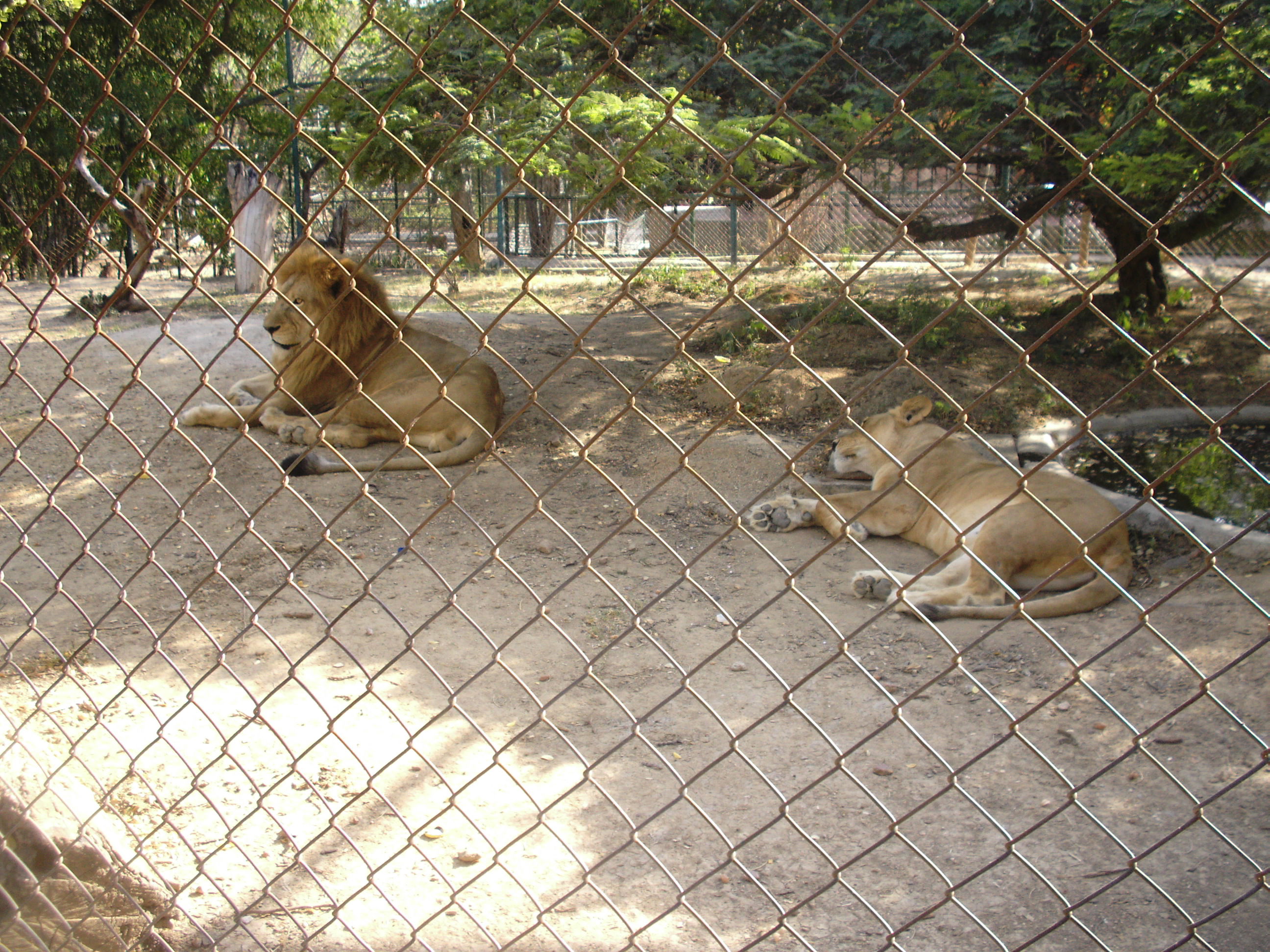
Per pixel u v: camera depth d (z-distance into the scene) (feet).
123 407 23.77
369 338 22.88
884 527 18.58
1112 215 28.30
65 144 34.76
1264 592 14.82
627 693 12.63
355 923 8.21
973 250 51.85
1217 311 4.25
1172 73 4.07
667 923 8.30
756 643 14.14
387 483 20.47
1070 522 15.33
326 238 54.03
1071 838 9.45
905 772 10.71
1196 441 23.98
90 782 9.95
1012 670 13.19
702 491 20.65
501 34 20.74
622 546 17.79
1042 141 24.71
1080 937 8.03
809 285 40.52
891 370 5.06
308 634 14.02
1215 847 9.24
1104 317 4.46
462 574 16.33
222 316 34.17
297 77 50.78
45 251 35.86
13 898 7.47
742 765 10.90
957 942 8.01
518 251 66.64
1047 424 25.25
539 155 18.29
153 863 8.79
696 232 67.15
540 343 30.89
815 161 25.61
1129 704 12.11
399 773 10.62
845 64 25.85
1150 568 16.53
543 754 11.12
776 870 9.02
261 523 18.19
